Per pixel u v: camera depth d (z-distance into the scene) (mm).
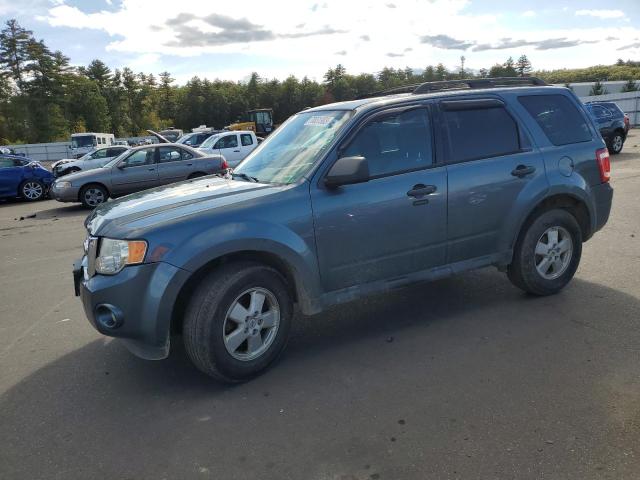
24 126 80000
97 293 3336
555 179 4609
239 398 3398
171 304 3289
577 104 4992
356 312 4805
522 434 2836
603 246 6547
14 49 80438
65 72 87312
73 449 2936
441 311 4691
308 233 3674
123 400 3457
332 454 2762
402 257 4098
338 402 3275
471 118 4414
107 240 3400
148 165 14117
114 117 100000
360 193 3854
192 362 3682
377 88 116812
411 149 4129
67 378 3803
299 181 3758
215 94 104938
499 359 3717
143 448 2914
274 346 3693
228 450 2850
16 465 2816
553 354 3742
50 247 8648
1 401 3510
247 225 3459
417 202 4051
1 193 16109
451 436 2852
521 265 4652
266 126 41156
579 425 2889
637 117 36188
